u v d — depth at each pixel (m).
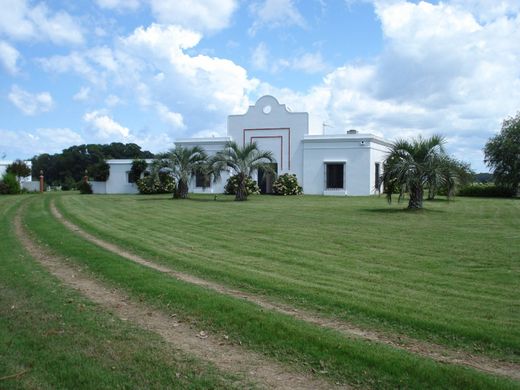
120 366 5.13
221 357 5.41
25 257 11.07
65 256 11.01
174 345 5.75
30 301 7.45
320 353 5.39
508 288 8.10
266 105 40.31
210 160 30.36
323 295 7.54
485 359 5.32
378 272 9.30
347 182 37.78
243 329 6.14
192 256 10.96
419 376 4.79
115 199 30.97
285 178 37.44
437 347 5.64
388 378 4.81
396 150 20.88
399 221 17.25
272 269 9.58
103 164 43.66
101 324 6.43
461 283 8.42
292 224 16.66
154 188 39.62
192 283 8.45
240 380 4.84
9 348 5.59
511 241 12.75
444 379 4.70
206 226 16.34
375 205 24.50
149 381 4.80
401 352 5.37
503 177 36.38
